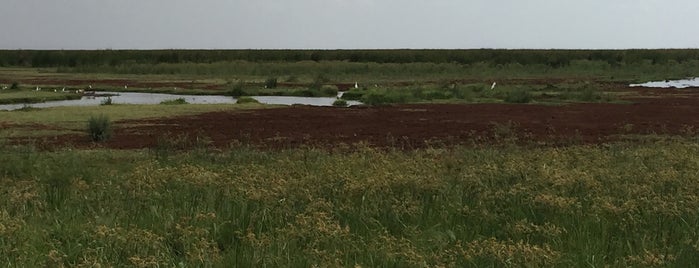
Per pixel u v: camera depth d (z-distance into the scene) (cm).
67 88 4262
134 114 2362
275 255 543
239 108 2673
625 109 2698
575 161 1096
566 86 3944
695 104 2962
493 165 947
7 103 3192
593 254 557
